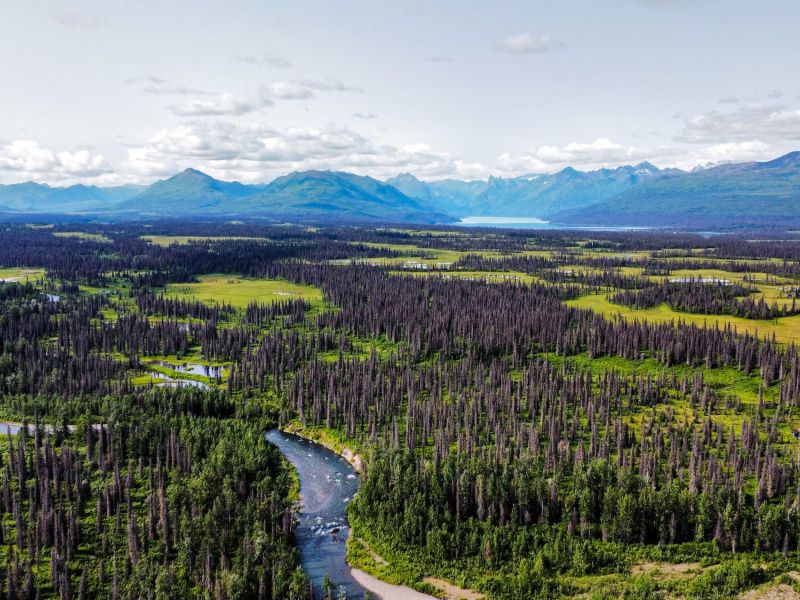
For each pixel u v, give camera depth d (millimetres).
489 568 122188
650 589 110125
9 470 145750
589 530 127875
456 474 141625
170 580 112250
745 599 107812
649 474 144875
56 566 112625
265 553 121938
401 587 119188
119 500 137375
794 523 123312
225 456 154375
